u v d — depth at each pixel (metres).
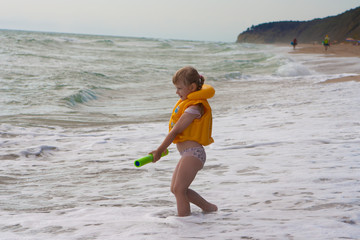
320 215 3.30
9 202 4.37
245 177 5.09
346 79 19.86
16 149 7.23
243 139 7.66
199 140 3.44
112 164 6.32
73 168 6.12
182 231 2.97
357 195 3.95
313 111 10.66
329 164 5.52
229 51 53.59
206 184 4.81
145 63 30.03
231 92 16.52
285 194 4.14
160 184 5.12
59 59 28.27
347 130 8.03
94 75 19.95
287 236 2.74
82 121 10.49
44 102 12.67
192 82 3.45
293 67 25.88
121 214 3.63
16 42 39.09
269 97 14.45
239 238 2.74
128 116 11.55
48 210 4.00
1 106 11.65
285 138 7.57
